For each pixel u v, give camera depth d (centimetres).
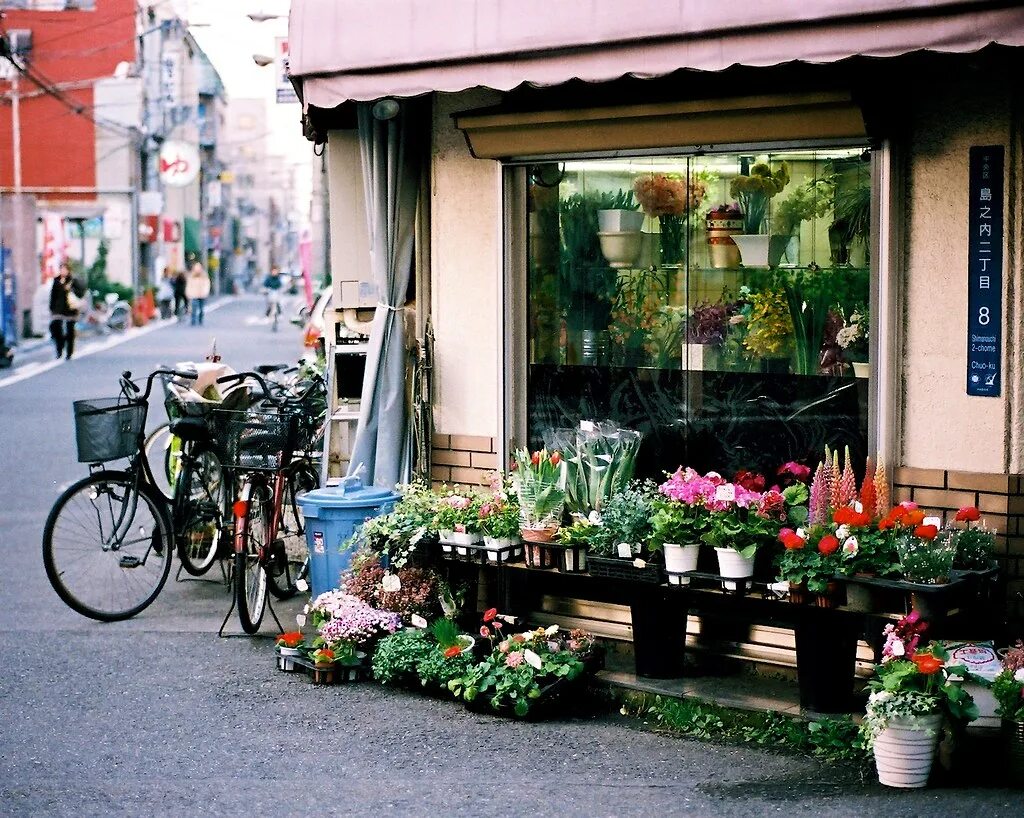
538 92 728
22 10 4684
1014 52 579
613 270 753
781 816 516
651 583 650
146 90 5281
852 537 590
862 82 610
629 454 712
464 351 793
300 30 707
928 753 545
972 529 610
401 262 805
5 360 2672
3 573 967
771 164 693
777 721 615
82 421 823
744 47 575
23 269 3719
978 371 620
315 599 773
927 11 525
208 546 928
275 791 550
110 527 856
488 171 771
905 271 637
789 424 699
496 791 548
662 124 668
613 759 587
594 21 613
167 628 812
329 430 871
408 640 689
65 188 4747
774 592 610
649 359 745
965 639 617
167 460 974
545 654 661
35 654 758
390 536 727
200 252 7188
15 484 1352
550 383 777
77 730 630
